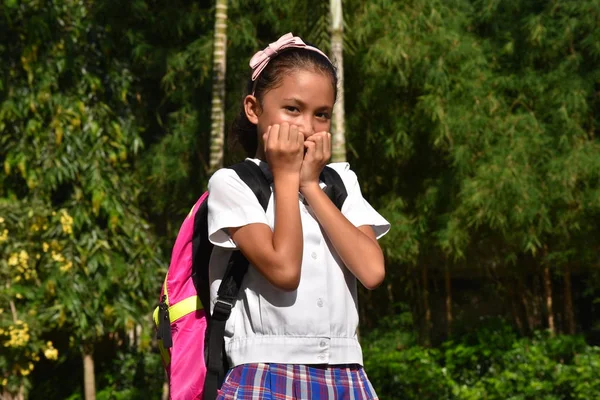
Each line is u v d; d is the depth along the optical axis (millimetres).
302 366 4547
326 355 4605
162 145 19891
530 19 18047
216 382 4711
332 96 4930
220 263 4926
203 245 5051
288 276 4465
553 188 17750
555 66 18656
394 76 18188
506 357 19859
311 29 17297
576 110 18141
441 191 18672
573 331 20734
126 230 20156
